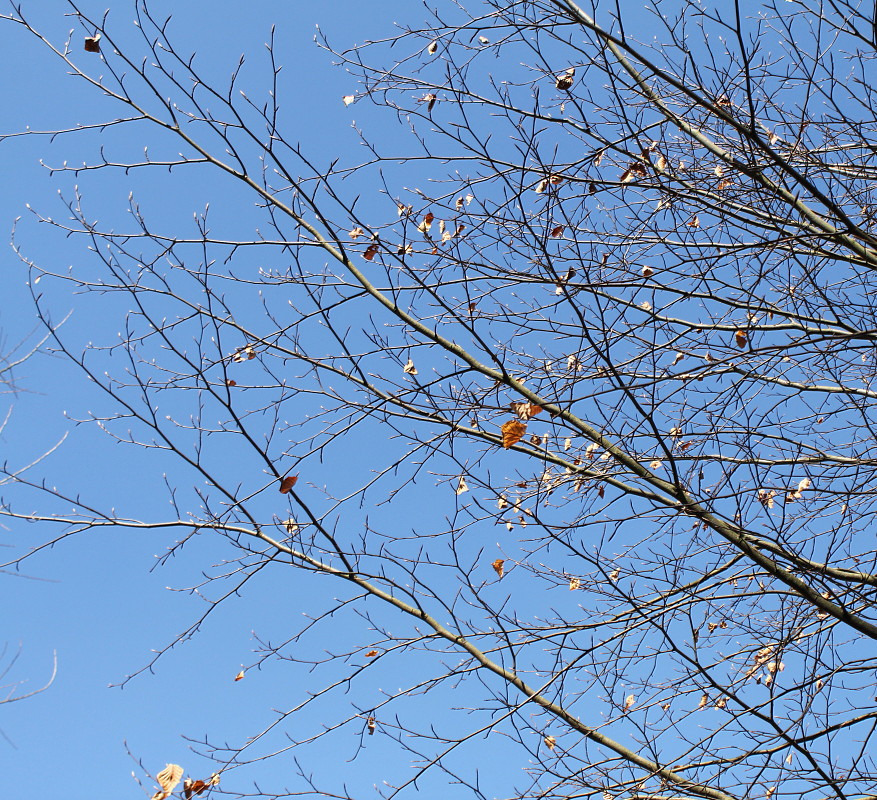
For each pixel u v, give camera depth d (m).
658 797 4.31
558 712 4.50
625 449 4.65
